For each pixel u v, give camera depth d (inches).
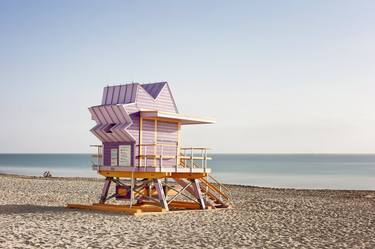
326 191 1727.4
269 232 700.7
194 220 810.2
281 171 4648.1
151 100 941.2
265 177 3474.4
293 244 602.5
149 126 926.4
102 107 925.8
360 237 671.8
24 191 1365.7
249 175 3762.3
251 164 7101.4
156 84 981.8
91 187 1614.2
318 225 791.1
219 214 908.6
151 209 901.2
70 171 4170.8
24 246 547.8
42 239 592.7
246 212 959.0
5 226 692.1
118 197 945.5
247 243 602.2
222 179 3112.7
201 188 1077.8
